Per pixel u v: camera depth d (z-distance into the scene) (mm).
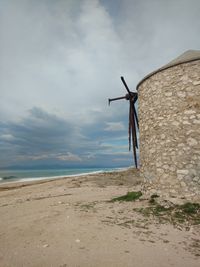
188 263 4449
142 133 10492
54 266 4191
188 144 8430
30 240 5477
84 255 4645
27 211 8633
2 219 7531
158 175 9180
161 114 9352
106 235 5785
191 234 6023
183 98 8797
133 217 7363
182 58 9383
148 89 10133
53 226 6484
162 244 5340
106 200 10523
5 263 4305
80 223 6727
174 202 8250
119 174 28672
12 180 36688
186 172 8328
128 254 4738
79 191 14570
